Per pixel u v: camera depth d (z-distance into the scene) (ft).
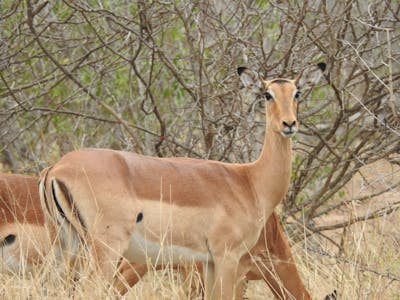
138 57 109.81
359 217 102.01
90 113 121.29
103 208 72.64
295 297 86.48
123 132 115.03
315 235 105.70
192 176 78.69
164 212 75.97
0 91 115.85
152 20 108.99
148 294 76.54
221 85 101.45
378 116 102.63
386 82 100.89
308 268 91.15
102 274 71.87
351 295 80.74
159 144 103.50
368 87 99.55
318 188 112.06
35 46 115.24
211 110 108.88
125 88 118.93
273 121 81.25
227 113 103.91
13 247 81.10
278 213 103.50
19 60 114.42
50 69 124.67
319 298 86.12
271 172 81.92
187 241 78.13
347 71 115.85
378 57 105.50
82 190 72.38
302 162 103.45
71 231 74.54
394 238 96.73
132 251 76.23
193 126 107.34
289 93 81.30
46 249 80.84
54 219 73.92
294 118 79.97
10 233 81.00
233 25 116.06
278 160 81.92
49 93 115.03
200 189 78.48
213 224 79.05
